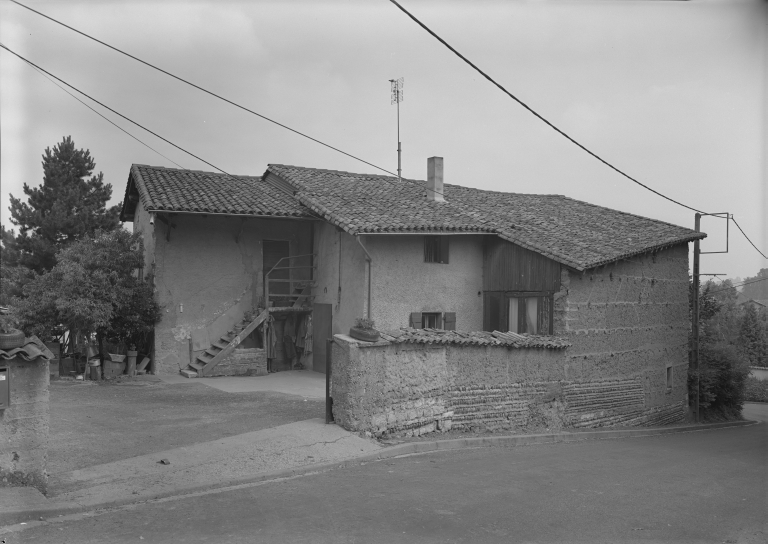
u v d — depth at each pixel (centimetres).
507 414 1401
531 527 680
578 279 1686
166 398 1452
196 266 1930
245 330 1909
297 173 2212
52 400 1392
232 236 1989
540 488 853
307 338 2042
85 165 2234
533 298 1803
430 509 729
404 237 1850
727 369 2495
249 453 953
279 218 1938
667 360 2073
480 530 662
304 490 806
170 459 910
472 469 965
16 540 607
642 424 1905
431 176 2142
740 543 664
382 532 646
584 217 2239
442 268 1919
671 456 1240
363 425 1096
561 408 1568
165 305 1875
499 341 1366
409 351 1191
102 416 1212
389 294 1816
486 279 1975
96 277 1678
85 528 646
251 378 1844
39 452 733
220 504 738
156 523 663
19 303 1692
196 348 1908
